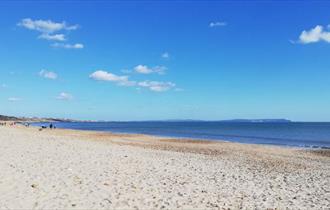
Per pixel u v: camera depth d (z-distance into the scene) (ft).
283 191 38.37
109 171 42.47
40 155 52.03
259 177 47.37
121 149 72.08
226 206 30.32
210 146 105.60
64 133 162.30
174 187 36.35
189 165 53.72
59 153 55.57
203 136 185.47
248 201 32.65
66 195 30.48
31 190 31.35
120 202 29.32
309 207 31.65
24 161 45.73
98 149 66.39
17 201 27.96
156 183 37.70
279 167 59.98
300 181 45.88
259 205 31.40
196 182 40.01
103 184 35.29
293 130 298.15
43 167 42.22
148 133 219.82
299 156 82.99
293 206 31.76
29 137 87.86
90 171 41.65
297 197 35.55
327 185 43.37
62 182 34.99
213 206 30.01
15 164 43.06
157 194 32.86
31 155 51.47
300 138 173.68
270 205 31.60
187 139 142.51
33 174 37.86
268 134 218.79
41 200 28.60
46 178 36.29
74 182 35.29
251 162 65.57
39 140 78.74
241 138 169.48
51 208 26.68
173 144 111.34
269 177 48.01
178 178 41.60
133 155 60.34
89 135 155.84
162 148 93.09
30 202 27.91
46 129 198.80
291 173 53.26
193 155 73.10
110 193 31.96
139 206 28.60
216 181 41.75
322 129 324.60
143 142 117.91
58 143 73.61
